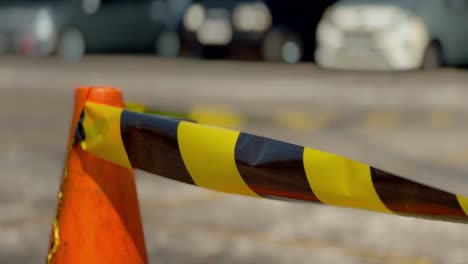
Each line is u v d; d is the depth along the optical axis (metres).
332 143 10.78
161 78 19.38
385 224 6.98
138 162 3.79
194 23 25.31
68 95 16.58
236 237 6.60
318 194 3.29
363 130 11.91
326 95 16.14
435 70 21.14
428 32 20.83
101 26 26.64
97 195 3.98
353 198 3.21
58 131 11.96
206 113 13.43
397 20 20.62
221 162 3.51
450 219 3.02
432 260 6.10
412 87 17.55
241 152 3.46
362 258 6.10
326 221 7.07
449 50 21.34
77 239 3.97
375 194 3.13
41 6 26.91
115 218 4.00
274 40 24.97
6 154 10.03
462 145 10.69
